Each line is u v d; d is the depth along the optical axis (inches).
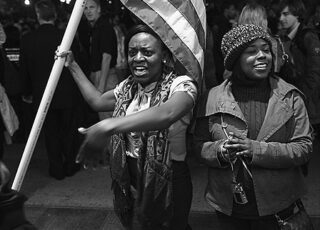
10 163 227.6
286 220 99.0
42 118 105.3
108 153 100.2
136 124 83.1
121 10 323.6
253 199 98.1
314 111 188.4
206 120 101.9
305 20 199.3
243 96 99.2
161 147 95.2
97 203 179.6
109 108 111.1
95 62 200.4
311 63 183.5
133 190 99.8
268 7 218.4
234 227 102.4
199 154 102.3
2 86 182.1
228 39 97.1
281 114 96.0
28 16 377.1
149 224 98.1
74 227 161.9
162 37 95.4
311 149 99.1
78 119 210.2
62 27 226.8
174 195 99.3
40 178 207.3
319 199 177.3
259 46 94.6
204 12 102.1
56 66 105.5
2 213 56.6
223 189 100.1
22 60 194.4
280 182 97.0
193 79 96.3
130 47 96.6
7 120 179.8
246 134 96.8
